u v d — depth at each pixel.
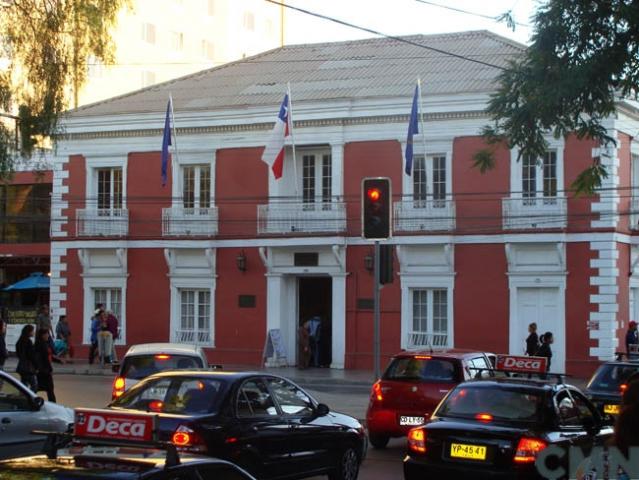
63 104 22.94
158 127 38.97
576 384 31.25
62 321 38.81
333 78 39.69
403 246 35.59
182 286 38.62
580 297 33.62
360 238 36.25
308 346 36.41
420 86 34.47
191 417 11.51
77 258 40.06
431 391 17.06
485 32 40.81
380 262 17.88
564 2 15.38
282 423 12.59
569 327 33.75
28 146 23.11
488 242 34.69
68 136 40.09
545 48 15.63
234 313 37.91
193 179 38.94
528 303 34.34
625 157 34.47
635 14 14.85
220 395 11.95
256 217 37.66
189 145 38.75
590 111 15.89
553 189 33.97
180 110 38.62
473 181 34.91
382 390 17.52
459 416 12.11
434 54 39.88
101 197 40.16
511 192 34.44
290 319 37.84
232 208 38.09
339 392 29.59
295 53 43.62
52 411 14.16
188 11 69.69
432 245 35.25
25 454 13.55
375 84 37.97
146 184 39.22
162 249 38.81
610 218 33.34
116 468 6.22
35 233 45.66
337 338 36.47
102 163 39.88
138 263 39.25
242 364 37.62
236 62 44.06
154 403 11.99
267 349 36.84
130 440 7.10
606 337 33.34
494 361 18.73
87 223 39.69
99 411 7.47
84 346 39.78
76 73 23.12
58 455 6.70
